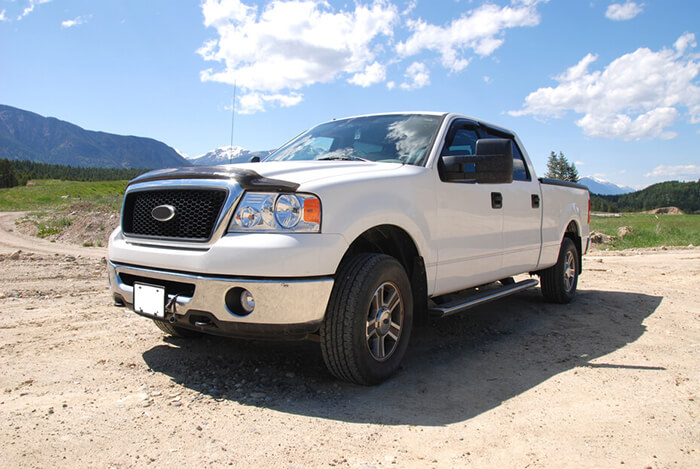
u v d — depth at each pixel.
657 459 2.09
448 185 3.60
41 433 2.24
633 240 19.06
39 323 4.32
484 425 2.44
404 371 3.29
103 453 2.07
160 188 2.99
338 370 2.88
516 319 4.81
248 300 2.63
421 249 3.30
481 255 3.96
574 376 3.18
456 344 3.97
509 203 4.30
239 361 3.38
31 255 9.41
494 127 4.60
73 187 83.81
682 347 3.85
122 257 3.13
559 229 5.25
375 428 2.40
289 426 2.40
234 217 2.69
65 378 2.99
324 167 3.13
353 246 3.20
